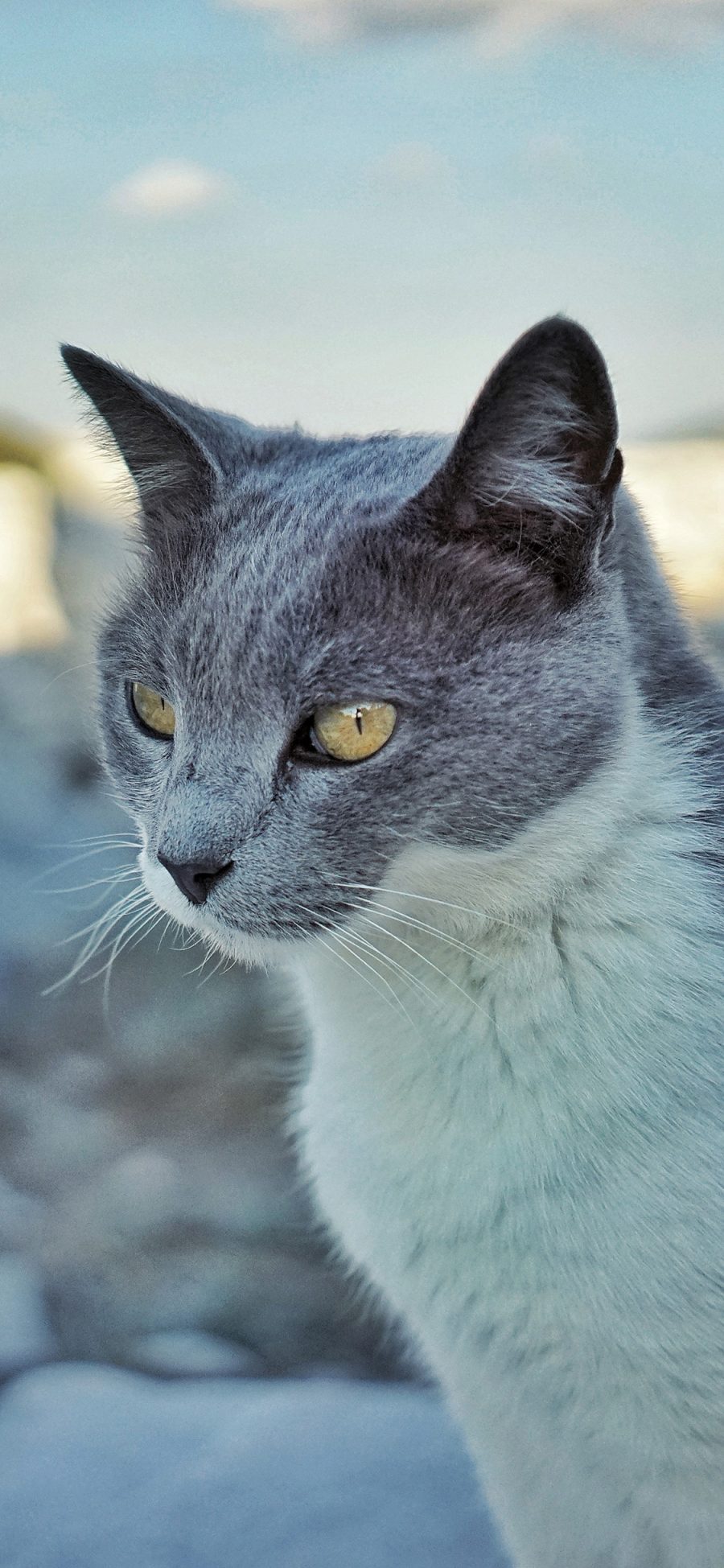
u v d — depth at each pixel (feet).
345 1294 2.97
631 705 2.05
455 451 2.00
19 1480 2.41
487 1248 2.03
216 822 2.03
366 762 2.01
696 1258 1.98
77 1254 3.03
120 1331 2.90
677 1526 2.10
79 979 3.90
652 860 2.02
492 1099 2.02
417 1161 2.06
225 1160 3.32
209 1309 2.93
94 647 2.30
